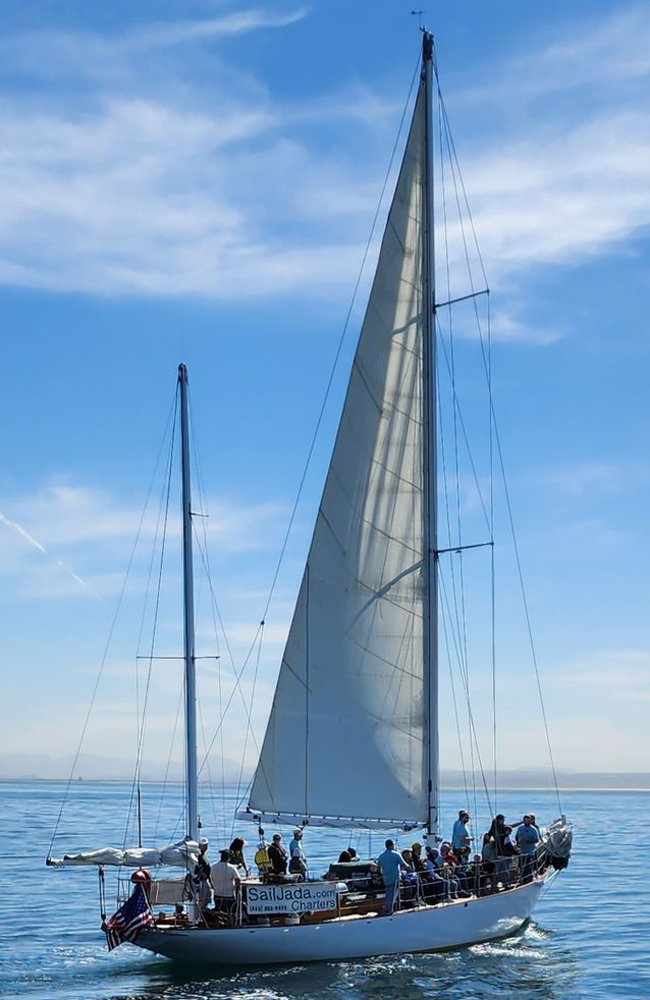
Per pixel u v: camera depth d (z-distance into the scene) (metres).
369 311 39.59
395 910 34.47
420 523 39.44
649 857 78.88
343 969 33.28
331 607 38.81
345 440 39.25
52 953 36.88
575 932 43.16
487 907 36.72
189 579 35.50
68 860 31.12
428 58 40.19
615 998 31.56
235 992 30.70
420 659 38.84
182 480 35.78
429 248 40.00
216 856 63.22
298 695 38.41
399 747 38.41
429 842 38.09
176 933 31.69
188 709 35.06
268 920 32.72
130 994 30.50
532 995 31.61
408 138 40.00
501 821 39.09
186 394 36.09
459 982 32.66
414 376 39.91
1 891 55.66
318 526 38.94
